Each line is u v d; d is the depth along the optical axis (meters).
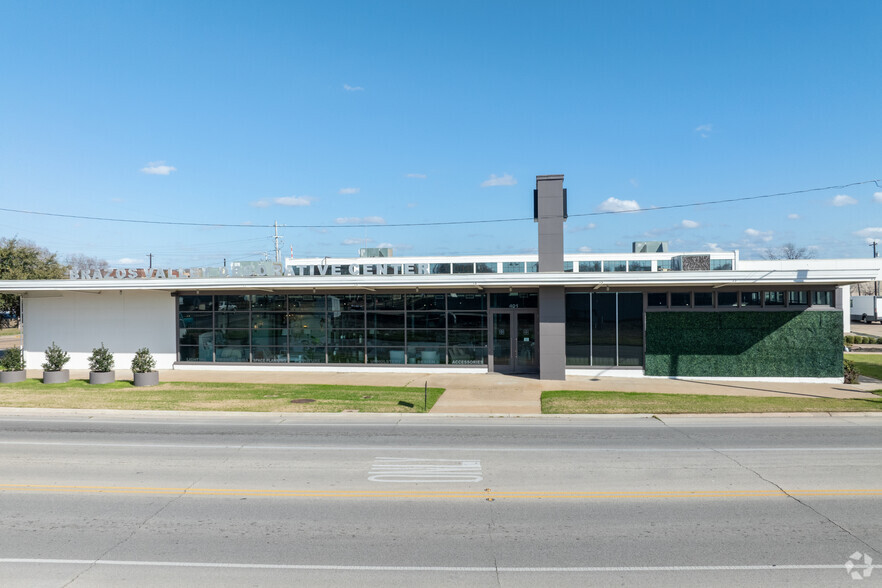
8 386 20.84
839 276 19.33
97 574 6.22
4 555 6.74
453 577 6.16
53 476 10.13
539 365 22.50
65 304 26.55
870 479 9.87
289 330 25.30
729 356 22.34
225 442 12.83
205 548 6.95
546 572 6.28
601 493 9.13
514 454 11.68
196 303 25.86
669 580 6.08
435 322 24.42
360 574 6.23
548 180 22.45
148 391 19.62
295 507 8.49
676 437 13.30
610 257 43.81
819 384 21.48
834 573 6.24
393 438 13.24
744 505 8.54
